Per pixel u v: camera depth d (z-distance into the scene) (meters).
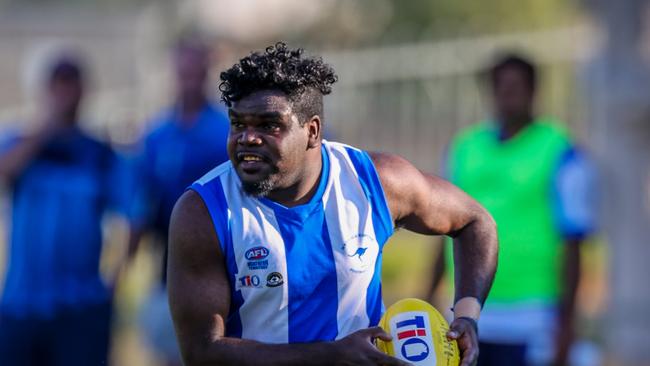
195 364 14.41
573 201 24.62
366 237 14.91
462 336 15.02
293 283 14.64
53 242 27.84
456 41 51.28
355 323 15.03
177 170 28.08
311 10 67.94
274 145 14.01
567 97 47.22
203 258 14.44
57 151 28.16
